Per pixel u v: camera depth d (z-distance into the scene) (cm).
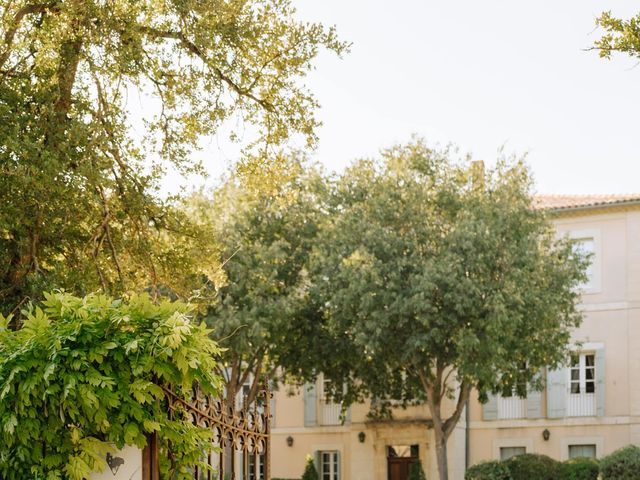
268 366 3328
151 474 639
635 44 1381
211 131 1789
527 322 2875
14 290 1560
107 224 1684
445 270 2827
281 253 3069
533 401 3588
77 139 1543
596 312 3562
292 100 1833
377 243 2966
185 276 1844
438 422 3041
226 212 3253
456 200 3020
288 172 1958
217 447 694
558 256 3053
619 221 3569
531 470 2944
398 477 3712
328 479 3859
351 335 3116
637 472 2786
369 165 3153
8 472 628
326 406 3891
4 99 1548
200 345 649
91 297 646
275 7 1789
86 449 625
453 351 2962
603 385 3512
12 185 1481
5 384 618
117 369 632
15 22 1598
